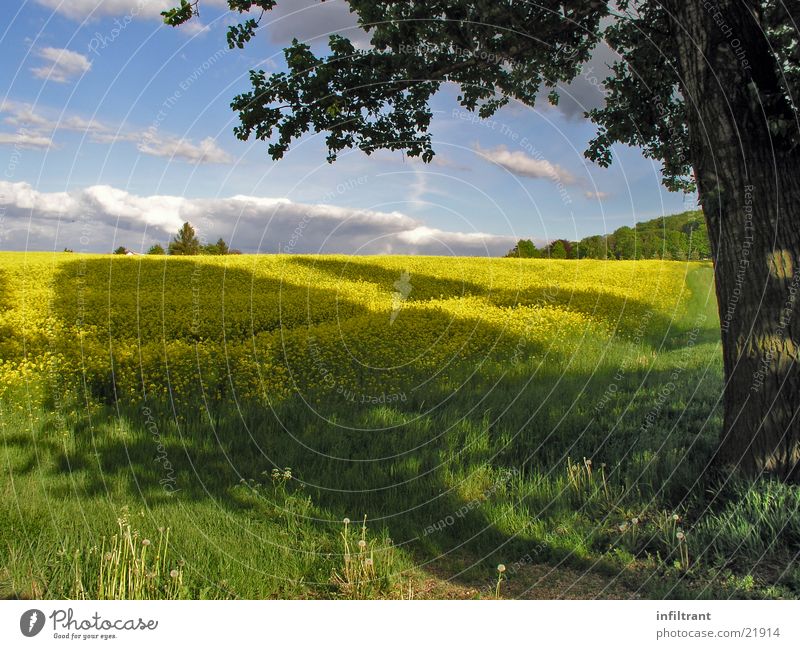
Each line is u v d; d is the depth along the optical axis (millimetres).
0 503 4848
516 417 7766
